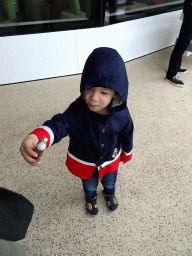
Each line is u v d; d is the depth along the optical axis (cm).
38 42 262
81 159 109
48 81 297
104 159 109
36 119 229
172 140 208
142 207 153
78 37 274
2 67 270
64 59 290
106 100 77
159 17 325
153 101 260
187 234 138
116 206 149
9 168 178
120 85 74
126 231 140
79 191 163
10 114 236
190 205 155
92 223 144
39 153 74
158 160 187
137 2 285
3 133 211
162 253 129
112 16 275
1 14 230
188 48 279
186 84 295
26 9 232
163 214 149
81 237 137
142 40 336
